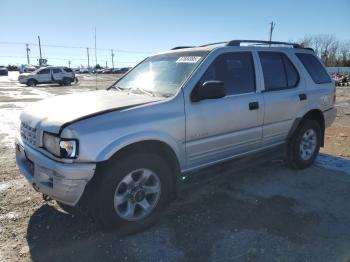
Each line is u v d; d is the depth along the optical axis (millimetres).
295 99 4891
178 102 3582
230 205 4051
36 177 3260
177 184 3699
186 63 4062
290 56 5070
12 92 22203
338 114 11398
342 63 77312
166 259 3008
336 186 4680
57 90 24625
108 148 3043
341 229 3518
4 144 6922
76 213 3797
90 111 3195
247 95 4281
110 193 3168
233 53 4258
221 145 4023
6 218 3699
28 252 3098
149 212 3482
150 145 3455
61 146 2982
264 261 2977
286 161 5324
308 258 3016
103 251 3121
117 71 73938
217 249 3152
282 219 3715
